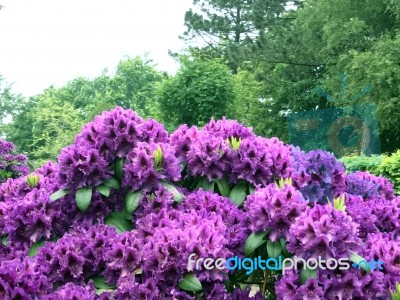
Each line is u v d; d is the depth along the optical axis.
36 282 2.87
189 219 3.12
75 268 3.04
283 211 2.92
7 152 11.15
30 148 42.53
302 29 25.70
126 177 3.32
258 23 26.89
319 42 25.33
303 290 2.79
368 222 3.41
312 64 26.36
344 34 23.06
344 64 22.91
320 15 24.41
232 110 15.55
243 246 3.16
